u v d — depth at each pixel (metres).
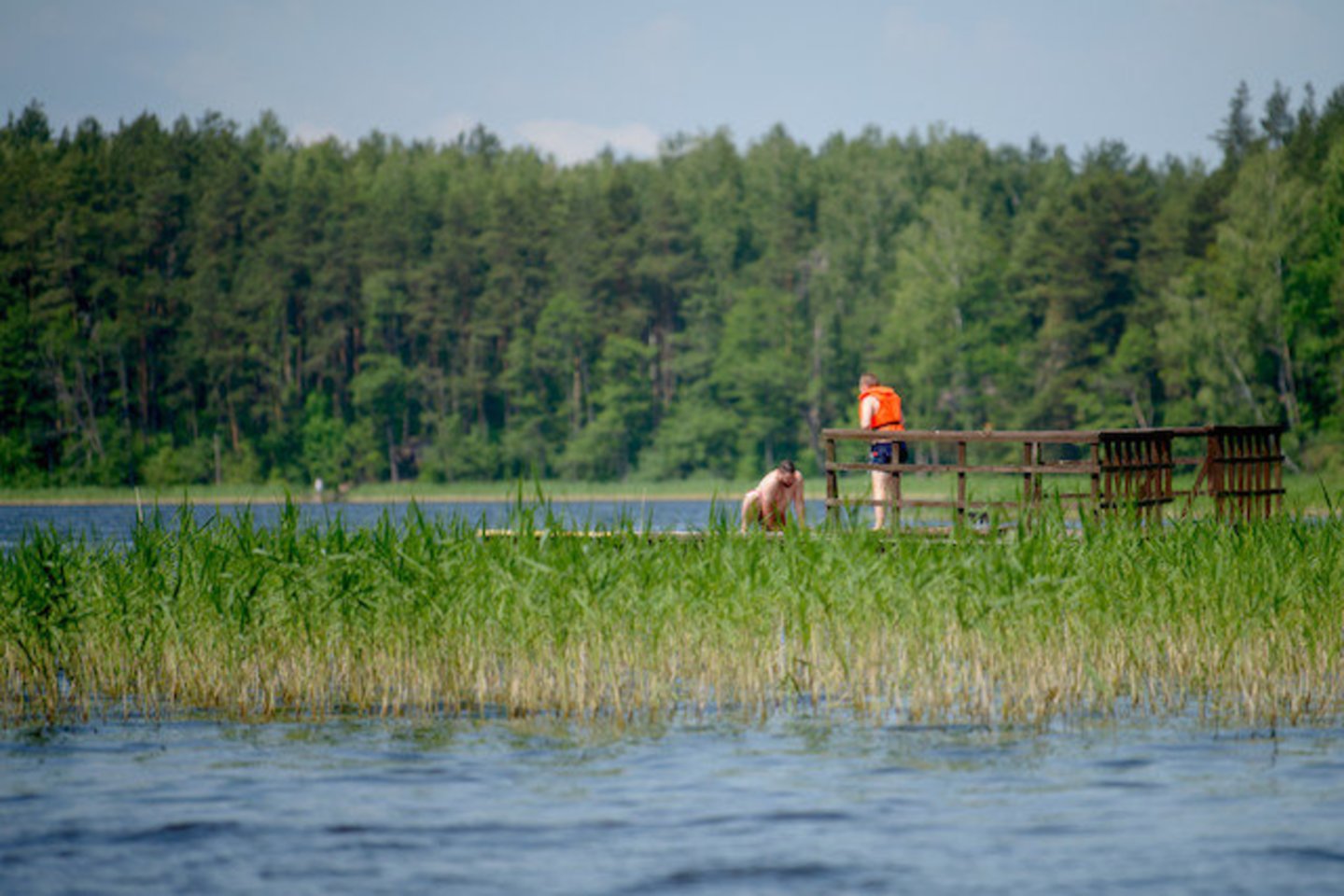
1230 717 43.47
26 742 41.09
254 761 38.56
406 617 47.44
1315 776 36.34
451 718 44.38
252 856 30.16
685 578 47.78
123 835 31.59
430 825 32.31
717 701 46.31
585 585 46.41
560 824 32.34
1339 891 27.77
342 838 31.33
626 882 28.44
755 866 29.33
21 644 47.09
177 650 47.62
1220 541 52.56
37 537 50.56
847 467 64.25
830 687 47.62
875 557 48.78
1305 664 46.94
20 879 28.69
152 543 50.56
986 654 45.72
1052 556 47.97
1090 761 38.09
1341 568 50.38
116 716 44.94
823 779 36.19
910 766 37.59
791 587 47.84
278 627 48.06
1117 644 47.50
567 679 44.97
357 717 44.66
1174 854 30.05
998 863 29.45
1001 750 39.31
